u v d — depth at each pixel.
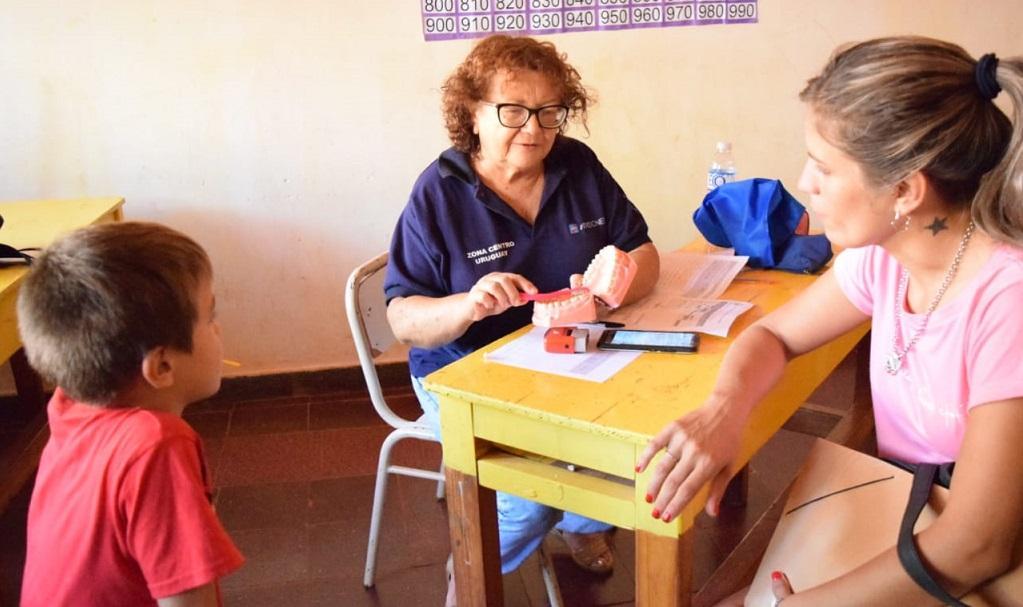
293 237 3.05
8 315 2.01
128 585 1.10
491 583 1.60
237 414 3.08
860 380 2.13
